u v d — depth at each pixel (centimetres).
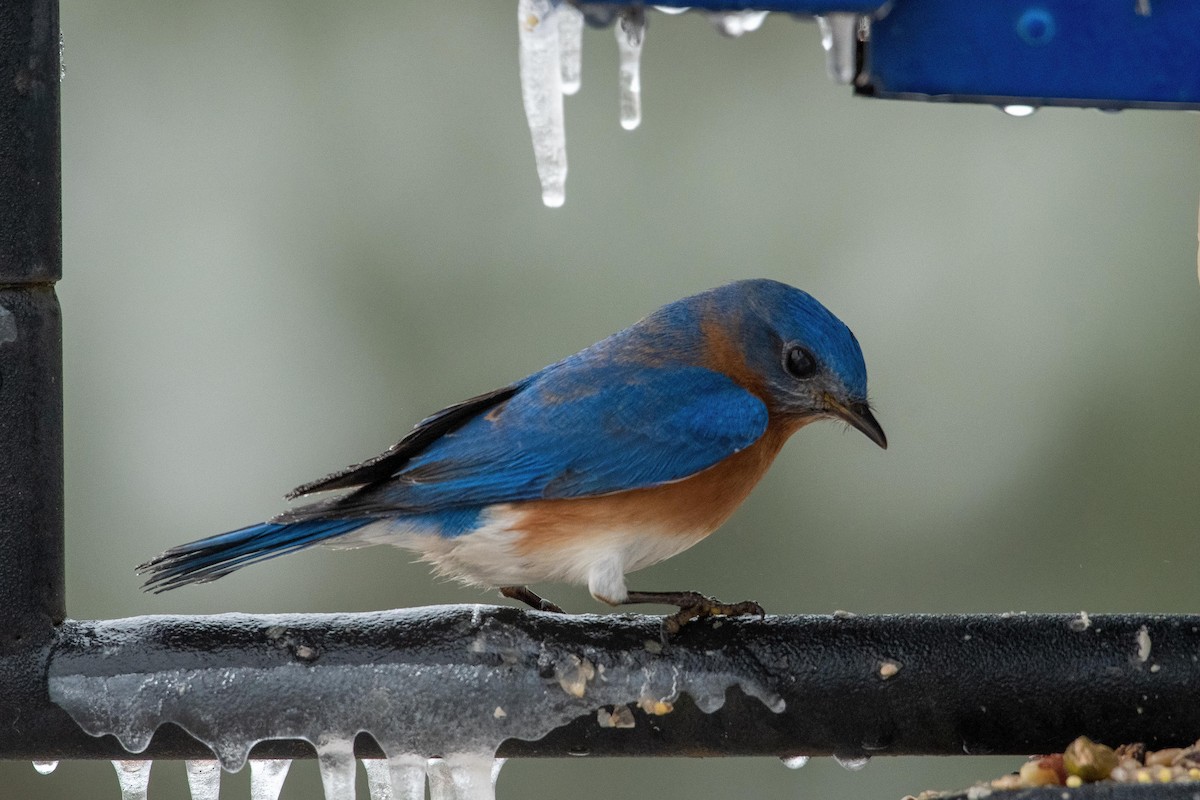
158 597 1249
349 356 1287
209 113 1305
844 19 659
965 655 772
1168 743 771
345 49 1314
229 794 1212
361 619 775
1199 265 891
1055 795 660
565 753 775
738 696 767
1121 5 677
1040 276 1274
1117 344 1257
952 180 1288
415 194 1299
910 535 1241
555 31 782
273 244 1298
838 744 775
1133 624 782
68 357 1284
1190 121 1270
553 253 1291
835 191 1299
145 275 1295
